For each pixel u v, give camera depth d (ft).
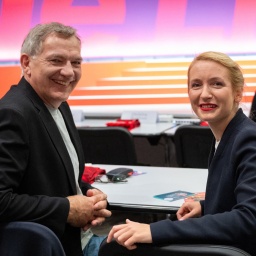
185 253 4.15
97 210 5.95
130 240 4.31
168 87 16.42
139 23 16.34
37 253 4.59
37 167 5.65
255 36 15.61
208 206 5.20
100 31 16.60
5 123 5.41
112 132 10.69
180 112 16.39
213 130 5.42
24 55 6.03
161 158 16.74
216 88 5.18
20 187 5.63
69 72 5.97
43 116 5.83
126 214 13.38
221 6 15.71
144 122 15.10
